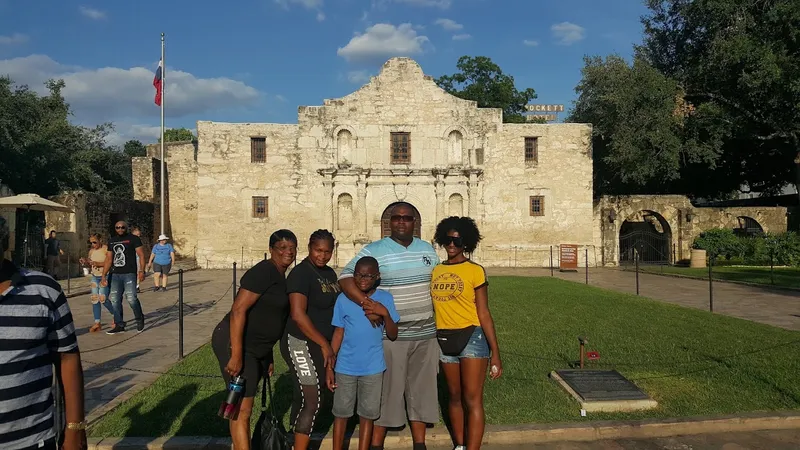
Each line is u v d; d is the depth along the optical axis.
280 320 4.98
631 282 21.09
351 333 4.94
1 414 2.85
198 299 16.58
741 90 28.72
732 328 10.84
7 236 2.99
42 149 28.06
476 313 5.28
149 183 31.44
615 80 28.80
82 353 9.31
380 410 5.04
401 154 29.66
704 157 28.80
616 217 30.36
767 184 37.25
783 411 6.20
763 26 27.19
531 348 9.21
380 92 29.58
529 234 29.69
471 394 5.14
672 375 7.59
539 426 5.79
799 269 25.02
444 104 29.72
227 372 4.71
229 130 29.14
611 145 29.38
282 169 29.25
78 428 3.23
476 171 29.16
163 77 27.20
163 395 6.79
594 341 9.71
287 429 5.87
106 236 25.47
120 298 11.10
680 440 5.71
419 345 5.19
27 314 2.96
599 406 6.30
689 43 32.06
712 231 29.50
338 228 29.50
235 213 29.09
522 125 29.84
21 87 31.44
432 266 5.39
